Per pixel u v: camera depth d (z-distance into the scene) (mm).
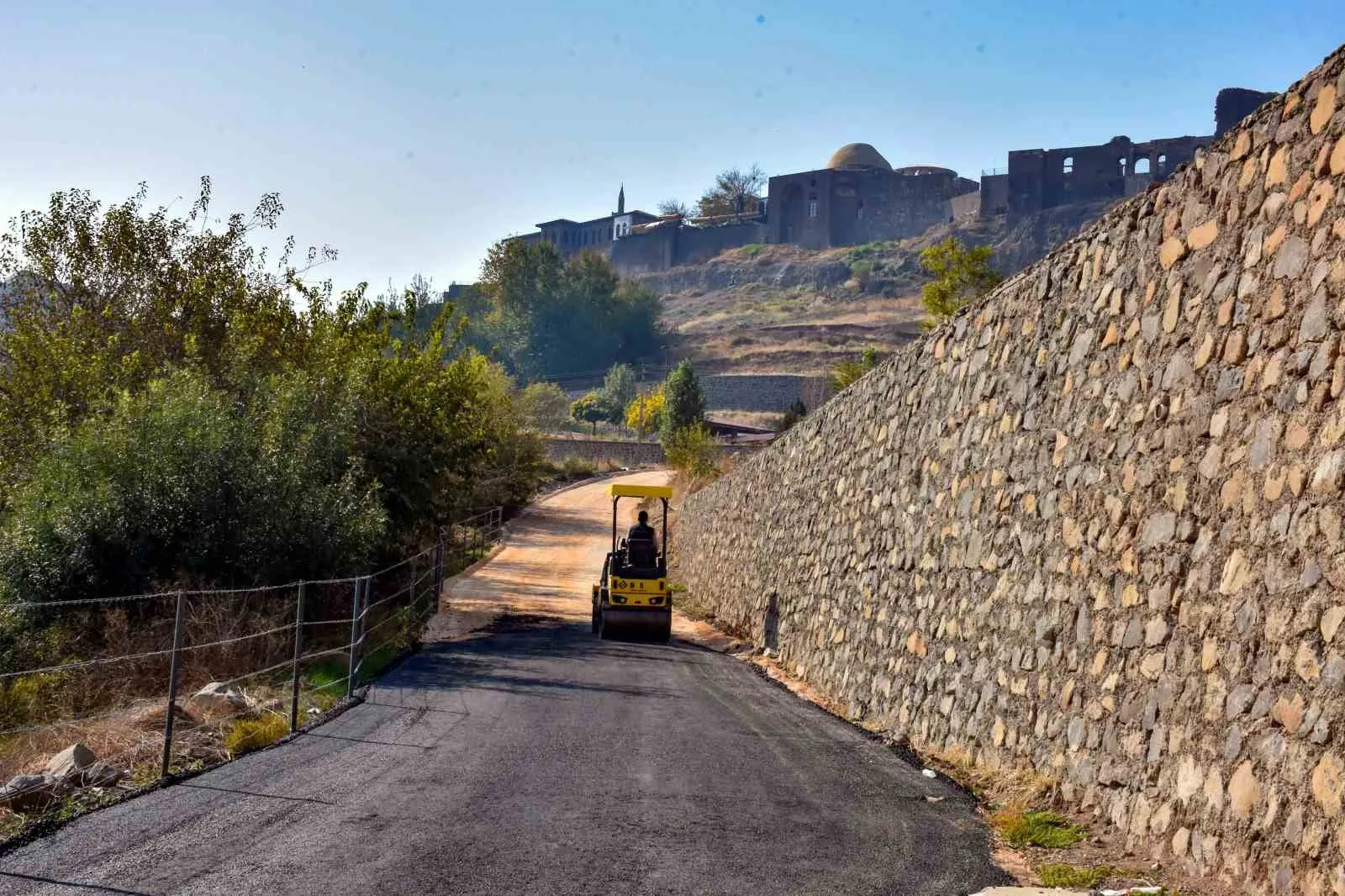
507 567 36688
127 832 6461
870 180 171125
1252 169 6316
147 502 15758
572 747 9641
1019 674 8562
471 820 6859
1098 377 8016
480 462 29547
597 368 140250
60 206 22062
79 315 20984
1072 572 7941
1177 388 6820
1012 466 9461
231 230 23688
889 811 7402
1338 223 5402
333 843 6242
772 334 133625
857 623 13789
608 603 21719
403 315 27641
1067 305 8836
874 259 158625
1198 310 6715
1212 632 5965
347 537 18078
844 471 15859
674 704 12891
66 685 12344
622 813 7160
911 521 12164
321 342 23938
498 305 144250
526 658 17594
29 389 19406
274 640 15172
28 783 7289
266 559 16891
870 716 12344
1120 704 6871
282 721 10312
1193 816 5777
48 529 15094
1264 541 5609
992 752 8805
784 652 18219
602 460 86562
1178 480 6629
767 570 21156
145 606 15055
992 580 9516
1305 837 4844
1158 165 136375
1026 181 144250
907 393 13133
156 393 17516
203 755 8992
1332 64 5664
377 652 17188
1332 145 5543
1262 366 5906
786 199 177250
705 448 60031
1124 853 6176
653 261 187000
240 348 21578
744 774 8602
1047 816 7059
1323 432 5250
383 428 23766
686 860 6047
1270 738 5246
